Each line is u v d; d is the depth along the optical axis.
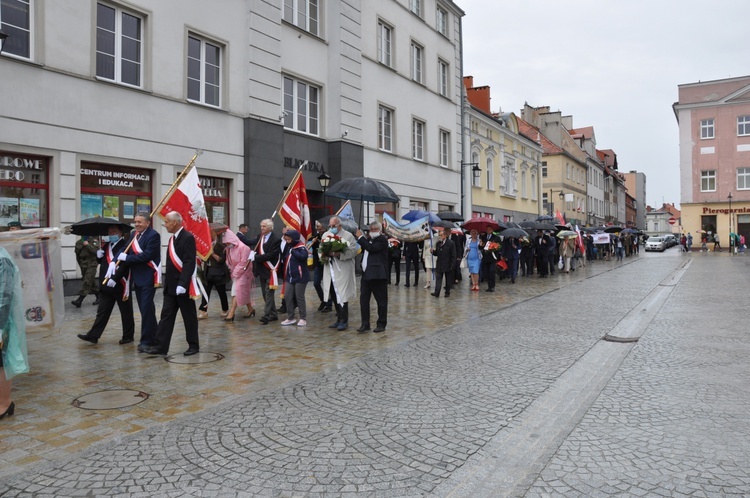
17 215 11.45
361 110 21.30
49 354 7.37
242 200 16.30
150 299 7.58
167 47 14.23
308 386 5.95
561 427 4.67
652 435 4.45
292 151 18.45
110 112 12.96
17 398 5.46
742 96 47.12
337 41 20.16
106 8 13.09
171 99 14.30
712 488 3.52
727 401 5.31
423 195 25.73
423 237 15.82
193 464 3.93
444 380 6.20
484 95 35.94
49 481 3.67
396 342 8.36
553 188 52.47
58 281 6.48
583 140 64.06
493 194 34.69
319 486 3.60
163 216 8.52
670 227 134.50
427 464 3.94
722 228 47.97
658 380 6.12
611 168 80.00
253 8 16.47
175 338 8.57
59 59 12.00
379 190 13.40
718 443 4.26
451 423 4.79
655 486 3.57
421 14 26.19
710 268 25.06
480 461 3.99
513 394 5.66
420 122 25.95
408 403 5.36
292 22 18.80
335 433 4.54
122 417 4.94
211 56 15.70
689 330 9.20
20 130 11.34
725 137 47.88
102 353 7.45
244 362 7.03
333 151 20.12
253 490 3.54
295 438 4.42
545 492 3.51
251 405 5.27
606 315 11.05
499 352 7.65
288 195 11.31
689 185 49.25
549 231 23.88
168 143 14.24
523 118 54.75
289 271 9.68
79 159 12.36
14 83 11.25
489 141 34.06
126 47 13.52
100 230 8.75
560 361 7.11
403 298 14.02
